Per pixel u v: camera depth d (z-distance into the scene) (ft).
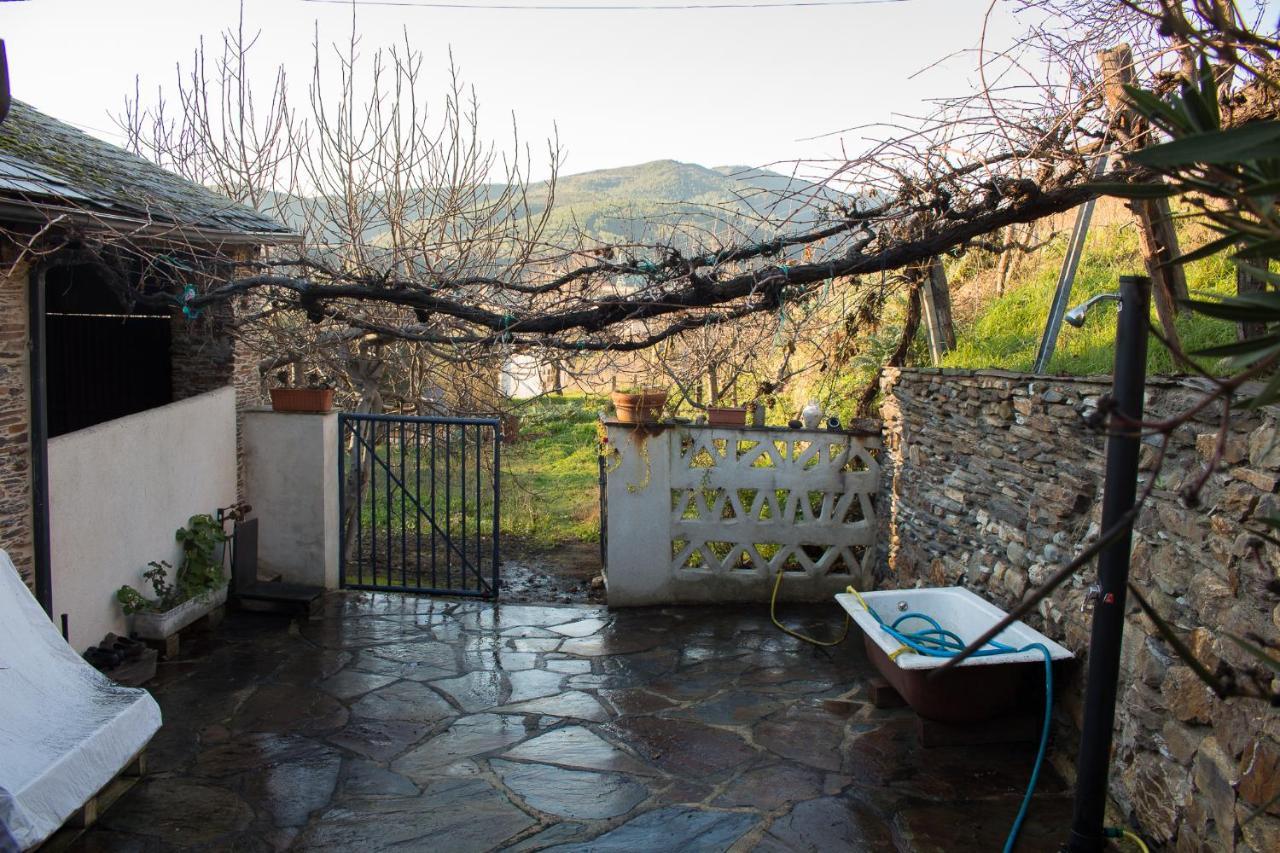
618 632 20.18
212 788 13.24
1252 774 9.17
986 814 12.51
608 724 15.47
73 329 20.84
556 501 34.47
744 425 21.91
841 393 27.55
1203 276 16.80
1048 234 25.79
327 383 29.22
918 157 12.87
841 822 12.34
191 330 22.43
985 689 13.97
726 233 16.16
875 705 16.14
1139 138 11.57
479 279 15.48
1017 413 15.07
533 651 18.98
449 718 15.71
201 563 19.80
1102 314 19.38
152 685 16.98
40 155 16.87
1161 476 11.19
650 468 21.70
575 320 15.15
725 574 22.04
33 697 12.00
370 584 23.53
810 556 23.26
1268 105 9.30
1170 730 10.84
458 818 12.46
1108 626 10.30
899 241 13.79
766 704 16.28
